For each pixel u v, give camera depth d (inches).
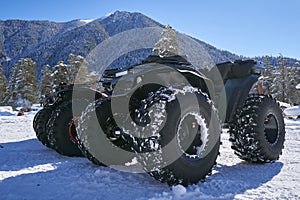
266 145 156.2
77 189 116.6
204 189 115.5
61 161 172.6
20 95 1761.8
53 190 115.6
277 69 1983.3
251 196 108.3
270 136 165.3
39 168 151.8
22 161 174.4
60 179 130.2
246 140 154.2
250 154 155.2
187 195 108.2
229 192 112.5
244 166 154.9
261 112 156.2
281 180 128.6
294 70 1887.3
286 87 1903.3
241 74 161.3
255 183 124.0
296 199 105.4
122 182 124.8
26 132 358.3
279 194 110.3
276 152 162.6
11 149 224.8
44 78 1724.9
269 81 1984.5
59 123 185.6
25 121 521.7
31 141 274.2
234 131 158.9
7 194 110.8
